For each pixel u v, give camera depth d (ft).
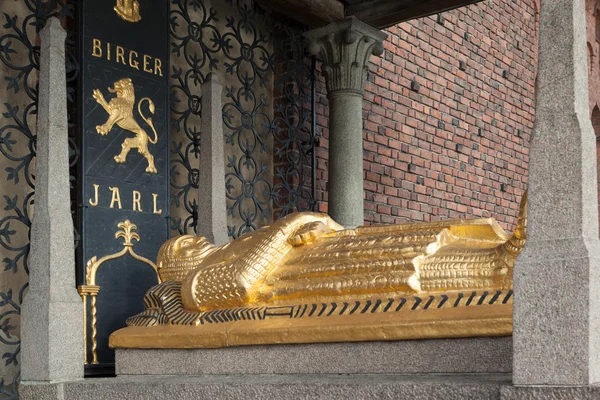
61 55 12.74
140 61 15.83
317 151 21.42
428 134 25.88
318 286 10.27
